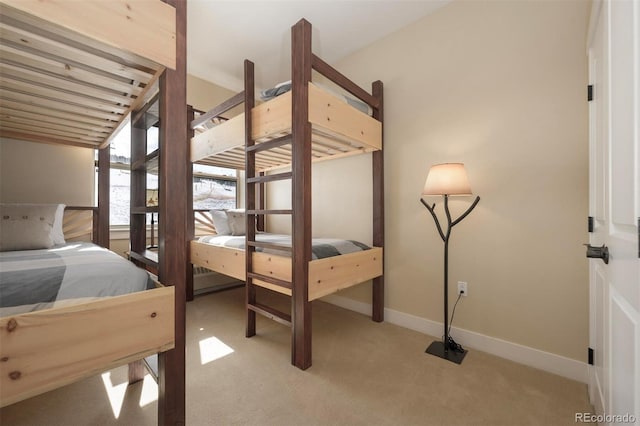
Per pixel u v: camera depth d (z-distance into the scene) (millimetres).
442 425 1297
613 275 1023
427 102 2340
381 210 2545
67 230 2400
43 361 777
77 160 2555
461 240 2145
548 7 1783
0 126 1923
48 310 790
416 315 2398
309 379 1646
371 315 2738
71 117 1713
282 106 1899
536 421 1323
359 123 2225
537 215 1821
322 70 1899
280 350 2000
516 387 1584
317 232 3244
